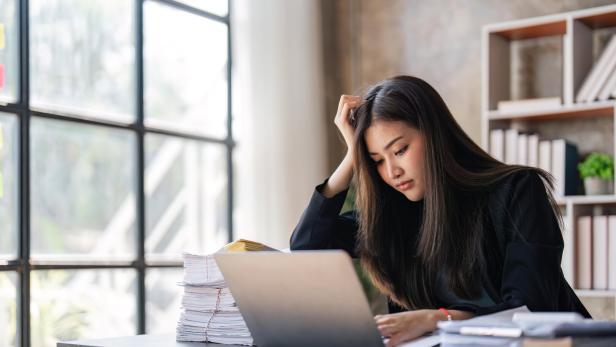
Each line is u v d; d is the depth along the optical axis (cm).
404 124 188
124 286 448
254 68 451
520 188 181
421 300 195
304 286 144
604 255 400
